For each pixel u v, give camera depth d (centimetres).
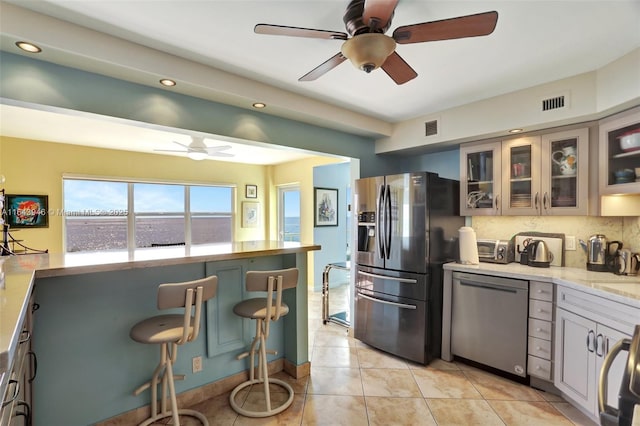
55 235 454
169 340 179
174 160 570
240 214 661
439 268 303
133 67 190
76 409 187
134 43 191
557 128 263
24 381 152
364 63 154
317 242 577
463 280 288
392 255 309
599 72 223
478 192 316
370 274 326
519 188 288
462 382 261
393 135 356
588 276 237
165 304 175
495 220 331
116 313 200
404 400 235
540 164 272
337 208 614
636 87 197
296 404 230
